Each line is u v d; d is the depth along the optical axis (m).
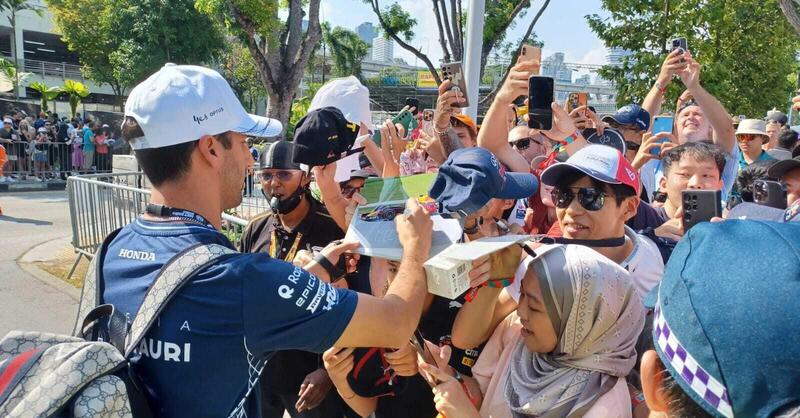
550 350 1.75
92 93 39.75
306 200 2.90
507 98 2.86
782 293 0.76
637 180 2.18
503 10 11.84
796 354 0.73
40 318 5.37
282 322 1.42
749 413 0.78
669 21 11.70
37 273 6.89
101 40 30.61
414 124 3.65
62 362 1.32
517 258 1.79
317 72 46.38
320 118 2.36
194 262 1.42
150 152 1.53
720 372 0.80
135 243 1.56
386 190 2.05
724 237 0.88
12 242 8.72
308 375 2.54
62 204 13.23
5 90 25.92
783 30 13.25
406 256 1.64
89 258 7.27
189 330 1.39
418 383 2.21
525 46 2.82
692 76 3.77
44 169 16.66
